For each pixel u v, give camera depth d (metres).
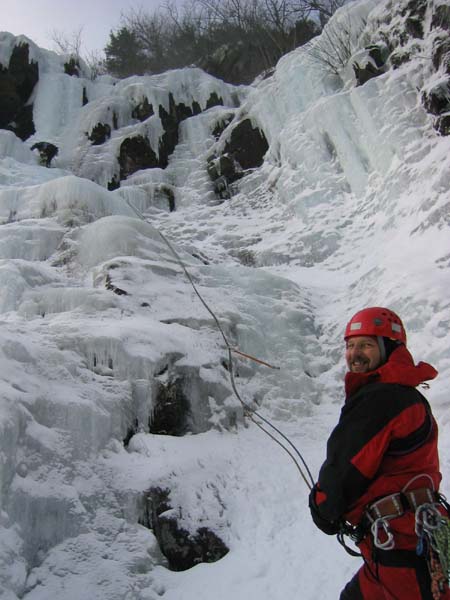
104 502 4.99
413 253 9.59
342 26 15.95
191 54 32.97
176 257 9.30
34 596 4.09
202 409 6.77
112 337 6.44
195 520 5.18
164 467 5.52
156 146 19.69
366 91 13.15
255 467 6.18
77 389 5.71
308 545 5.00
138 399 6.26
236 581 4.61
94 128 19.75
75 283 9.09
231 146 18.02
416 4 13.52
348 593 2.61
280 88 16.97
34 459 4.79
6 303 8.10
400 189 11.62
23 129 20.38
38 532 4.50
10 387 4.98
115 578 4.45
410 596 2.33
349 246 12.26
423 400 2.57
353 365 2.71
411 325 8.21
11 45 21.30
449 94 11.45
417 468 2.44
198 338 7.63
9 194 12.41
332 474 2.40
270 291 9.95
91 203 11.85
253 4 29.75
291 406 7.93
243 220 15.59
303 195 14.14
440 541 2.31
